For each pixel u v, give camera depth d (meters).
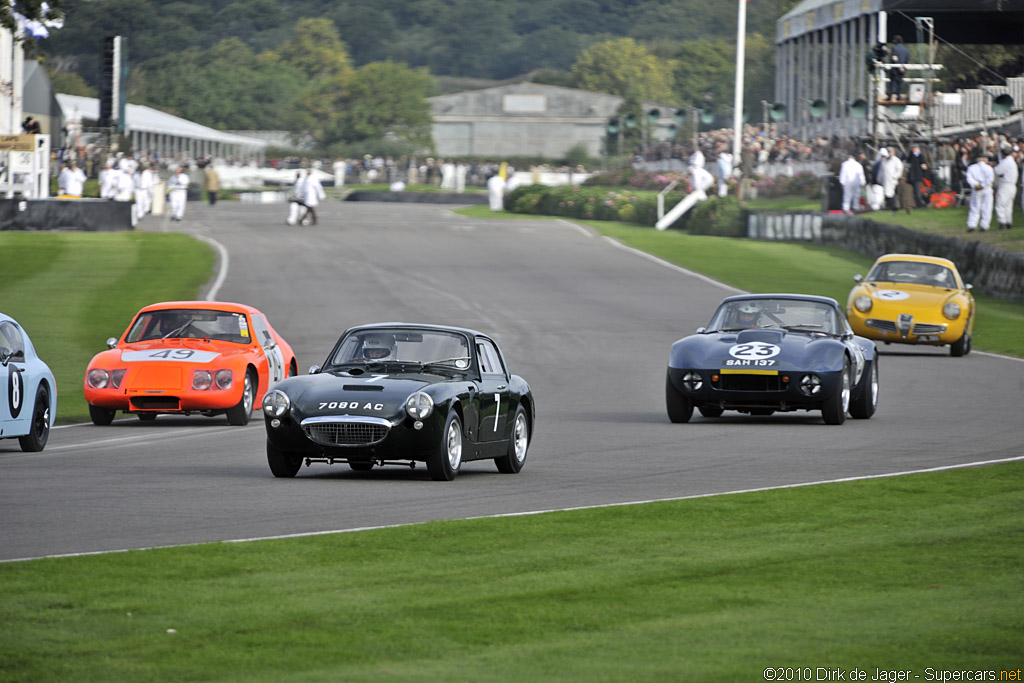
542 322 116.31
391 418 44.53
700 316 122.06
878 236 173.62
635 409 71.62
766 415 68.94
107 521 36.75
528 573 30.44
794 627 25.70
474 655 23.73
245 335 69.12
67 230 192.25
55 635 24.73
